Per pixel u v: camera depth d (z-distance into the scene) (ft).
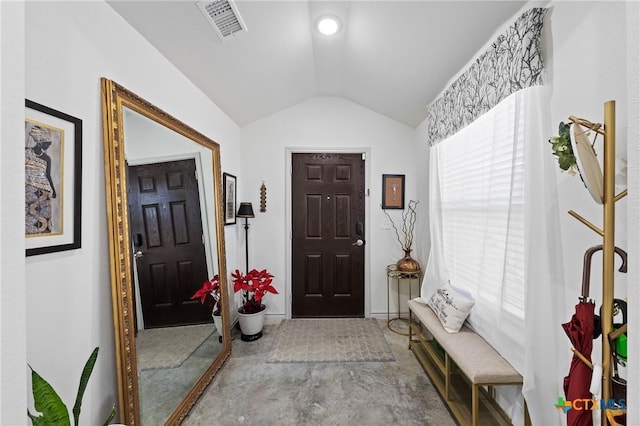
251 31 5.88
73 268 3.62
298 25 6.27
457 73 6.83
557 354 4.17
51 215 3.32
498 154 5.32
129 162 4.55
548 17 4.18
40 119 3.20
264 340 9.04
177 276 5.91
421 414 5.73
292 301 10.94
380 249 10.84
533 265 4.26
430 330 6.44
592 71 3.53
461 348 5.41
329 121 10.82
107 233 4.17
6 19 1.62
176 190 6.05
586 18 3.59
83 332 3.75
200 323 6.70
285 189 10.80
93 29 3.96
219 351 7.50
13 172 1.65
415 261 9.98
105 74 4.18
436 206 8.11
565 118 3.93
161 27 5.00
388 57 7.16
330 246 10.93
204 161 7.39
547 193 4.22
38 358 3.18
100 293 4.04
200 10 4.94
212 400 6.13
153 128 5.26
